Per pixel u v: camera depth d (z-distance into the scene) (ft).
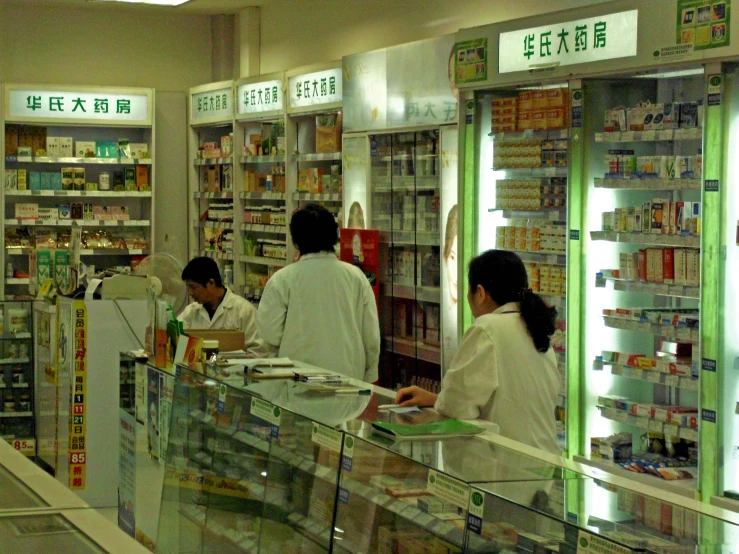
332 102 23.80
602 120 16.20
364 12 25.26
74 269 16.44
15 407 19.08
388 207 21.59
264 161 27.40
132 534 13.30
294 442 8.96
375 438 7.91
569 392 16.30
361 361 14.87
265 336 14.34
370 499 7.66
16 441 18.99
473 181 17.93
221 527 10.19
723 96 13.35
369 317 14.88
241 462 9.94
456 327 19.11
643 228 15.25
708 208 13.55
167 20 32.55
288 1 28.89
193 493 10.98
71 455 14.55
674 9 13.71
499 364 9.44
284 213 27.14
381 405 9.46
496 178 18.25
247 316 17.70
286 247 26.18
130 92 30.40
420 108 19.83
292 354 14.28
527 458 7.28
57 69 31.30
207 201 32.37
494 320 9.66
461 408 9.33
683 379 14.66
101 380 14.66
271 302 14.33
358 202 22.17
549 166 16.89
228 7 30.71
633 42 14.34
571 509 5.85
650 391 16.93
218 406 10.57
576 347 16.20
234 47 32.30
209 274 17.62
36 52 30.99
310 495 8.60
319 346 14.29
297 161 25.96
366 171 21.76
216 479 10.46
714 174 13.46
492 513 6.19
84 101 29.89
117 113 30.32
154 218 31.40
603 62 14.88
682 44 13.65
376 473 7.65
